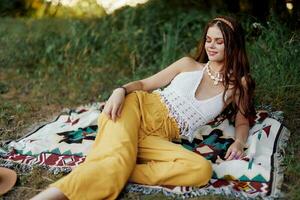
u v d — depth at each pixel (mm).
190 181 3098
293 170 3262
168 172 3119
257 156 3414
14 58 5828
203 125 3584
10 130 4184
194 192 3072
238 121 3668
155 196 3076
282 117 4004
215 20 3457
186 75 3514
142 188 3143
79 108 4531
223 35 3375
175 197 3059
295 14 5184
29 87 5215
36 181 3334
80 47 5781
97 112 4289
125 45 5699
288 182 3178
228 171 3242
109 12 6566
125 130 3227
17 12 7742
